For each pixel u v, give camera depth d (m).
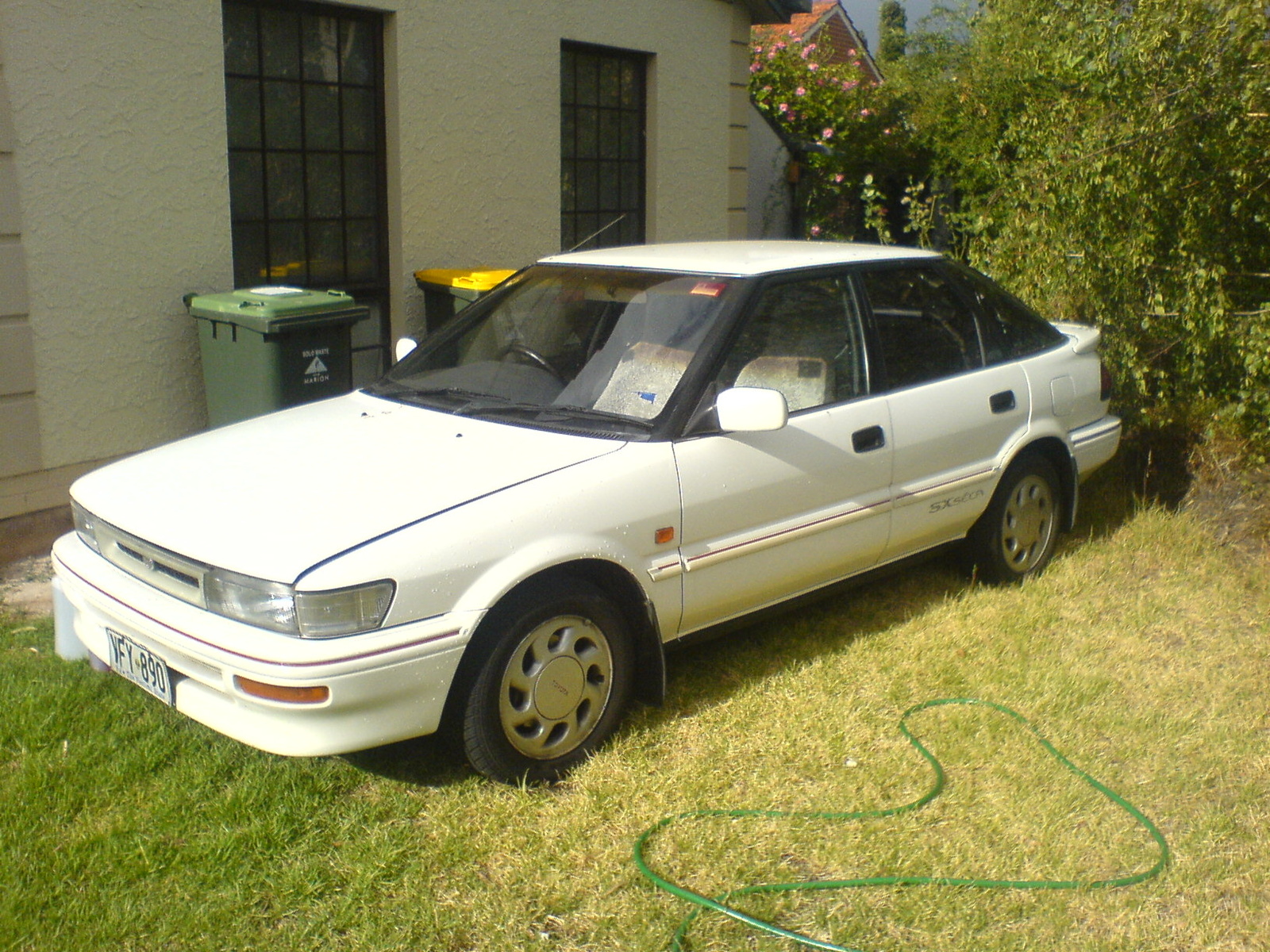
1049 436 5.20
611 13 8.23
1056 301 6.36
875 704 4.11
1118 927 2.97
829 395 4.31
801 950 2.86
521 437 3.83
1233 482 5.96
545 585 3.49
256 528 3.25
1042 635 4.74
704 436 3.87
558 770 3.60
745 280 4.20
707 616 4.00
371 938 2.84
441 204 7.34
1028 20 6.76
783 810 3.44
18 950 2.74
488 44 7.43
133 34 5.66
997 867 3.19
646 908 2.98
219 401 5.88
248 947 2.79
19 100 5.27
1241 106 5.47
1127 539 5.79
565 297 4.49
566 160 8.41
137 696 3.93
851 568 4.50
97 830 3.20
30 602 4.83
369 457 3.70
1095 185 5.78
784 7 9.59
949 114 12.14
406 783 3.54
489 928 2.90
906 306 4.73
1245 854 3.29
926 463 4.62
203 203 6.07
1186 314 5.83
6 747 3.60
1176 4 5.41
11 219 5.29
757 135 12.50
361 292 7.16
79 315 5.63
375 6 6.71
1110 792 3.57
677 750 3.78
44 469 5.61
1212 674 4.43
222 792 3.42
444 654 3.22
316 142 6.80
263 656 3.04
